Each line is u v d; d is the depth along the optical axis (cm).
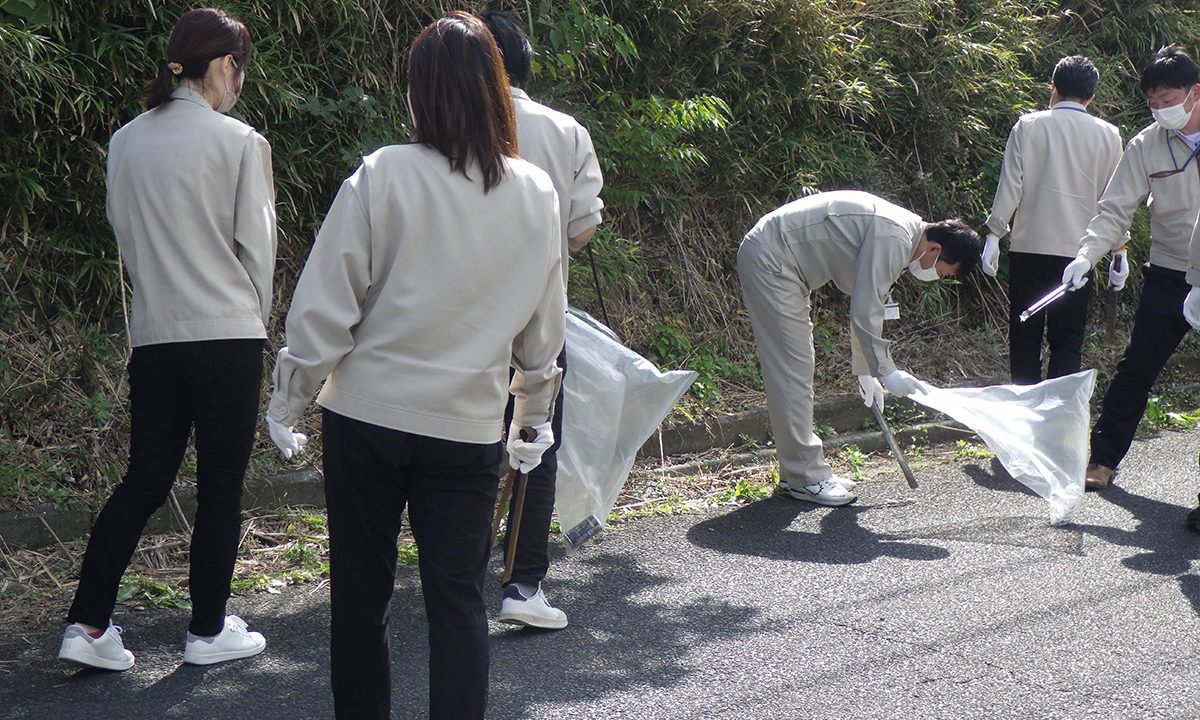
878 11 677
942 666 281
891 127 702
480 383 194
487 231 193
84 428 396
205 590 279
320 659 288
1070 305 524
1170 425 583
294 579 348
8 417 388
